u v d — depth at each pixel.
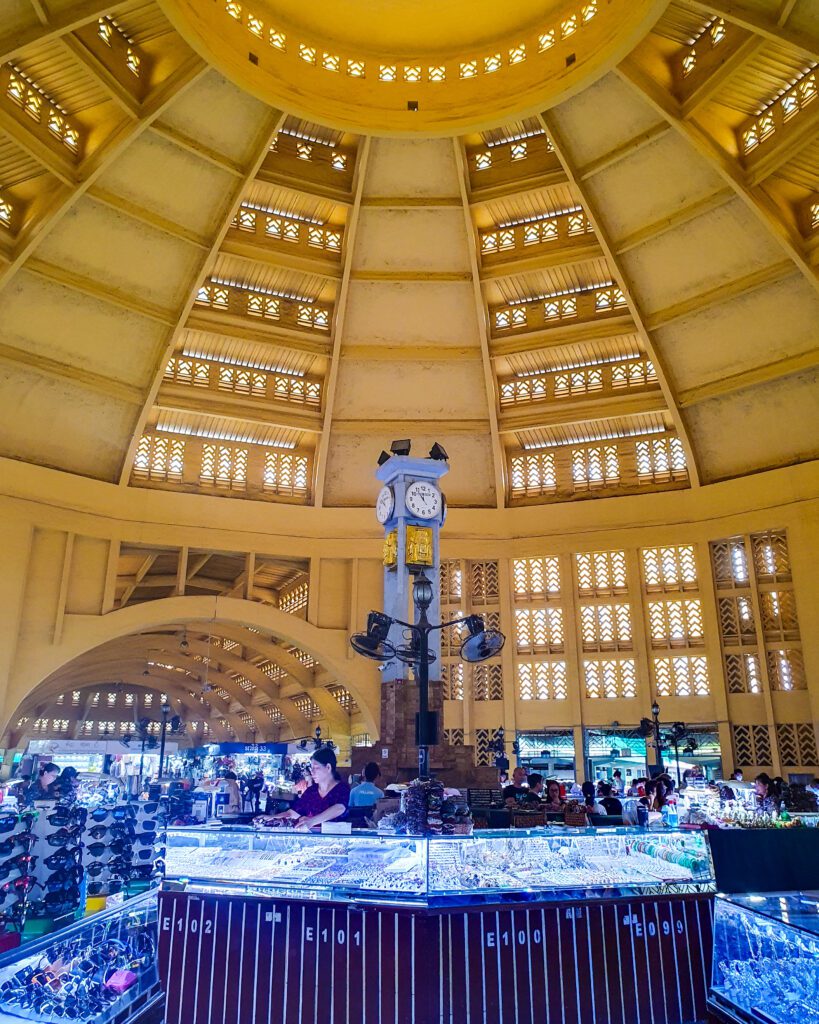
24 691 22.58
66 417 23.72
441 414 26.59
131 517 24.80
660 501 25.44
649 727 20.62
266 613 25.61
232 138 20.17
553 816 12.47
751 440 24.41
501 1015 5.89
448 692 25.97
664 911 6.61
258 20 18.81
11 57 15.81
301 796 8.27
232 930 6.40
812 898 6.30
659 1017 6.37
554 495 26.92
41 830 11.73
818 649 22.48
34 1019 4.91
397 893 5.99
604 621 25.66
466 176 21.86
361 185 21.67
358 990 5.93
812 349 22.25
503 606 26.25
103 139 18.97
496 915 6.08
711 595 24.47
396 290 24.20
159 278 22.44
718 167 19.19
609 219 21.91
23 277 21.08
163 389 24.44
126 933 6.14
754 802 12.55
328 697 31.39
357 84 19.97
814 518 23.02
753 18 15.84
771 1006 5.85
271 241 22.95
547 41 19.16
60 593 23.47
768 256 21.12
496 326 25.19
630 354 25.02
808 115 17.66
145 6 17.08
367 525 26.69
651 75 18.47
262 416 25.61
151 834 13.00
